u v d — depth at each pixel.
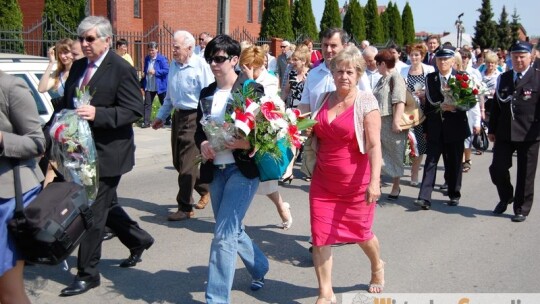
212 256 4.38
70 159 4.52
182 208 7.11
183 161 6.99
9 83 3.46
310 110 5.74
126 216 5.46
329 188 4.52
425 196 7.82
